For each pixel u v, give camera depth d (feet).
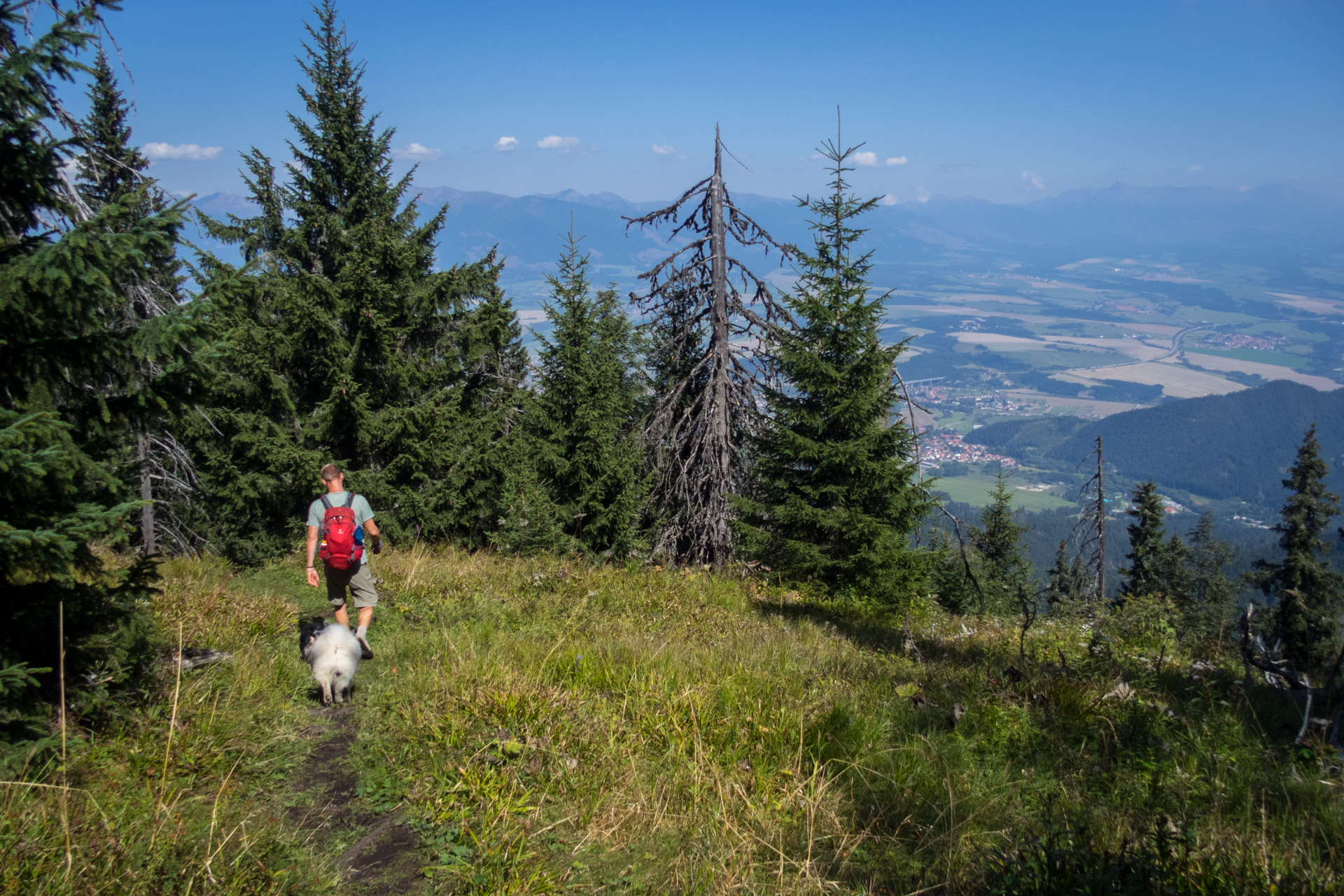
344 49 48.21
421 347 50.88
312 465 42.68
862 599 39.47
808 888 10.87
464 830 12.10
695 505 56.29
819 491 40.34
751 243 53.26
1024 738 15.84
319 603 30.07
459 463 49.29
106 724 14.32
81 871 9.75
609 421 55.57
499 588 31.76
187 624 21.47
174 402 14.25
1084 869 10.20
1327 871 10.53
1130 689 18.65
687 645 23.08
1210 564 148.36
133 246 13.05
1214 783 13.71
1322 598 104.53
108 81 41.32
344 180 48.96
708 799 13.33
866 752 15.01
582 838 12.22
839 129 39.93
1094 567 111.24
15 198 13.64
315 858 11.47
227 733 14.74
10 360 13.03
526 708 16.11
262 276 40.78
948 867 11.02
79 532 12.35
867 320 40.29
